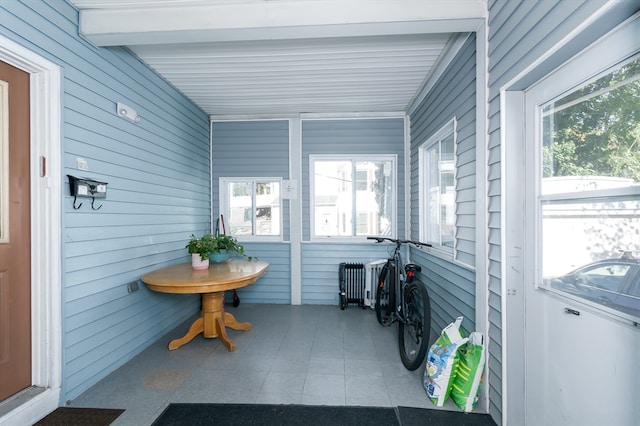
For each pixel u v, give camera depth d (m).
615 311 1.17
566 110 1.42
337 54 2.67
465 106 2.23
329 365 2.47
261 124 4.25
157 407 1.93
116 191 2.40
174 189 3.33
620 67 1.14
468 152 2.19
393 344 2.88
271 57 2.72
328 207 4.26
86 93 2.12
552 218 1.50
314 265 4.21
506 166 1.68
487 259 1.86
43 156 1.86
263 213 4.32
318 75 3.06
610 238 1.20
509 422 1.69
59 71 1.91
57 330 1.89
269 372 2.36
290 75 3.06
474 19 1.89
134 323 2.62
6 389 1.73
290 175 4.22
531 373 1.62
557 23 1.29
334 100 3.73
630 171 1.12
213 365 2.46
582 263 1.32
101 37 2.11
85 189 2.05
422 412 1.88
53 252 1.87
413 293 2.53
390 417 1.84
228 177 4.29
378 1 1.95
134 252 2.63
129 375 2.31
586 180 1.31
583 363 1.31
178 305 3.39
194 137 3.82
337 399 2.01
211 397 2.04
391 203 4.19
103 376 2.26
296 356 2.62
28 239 1.85
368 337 3.04
